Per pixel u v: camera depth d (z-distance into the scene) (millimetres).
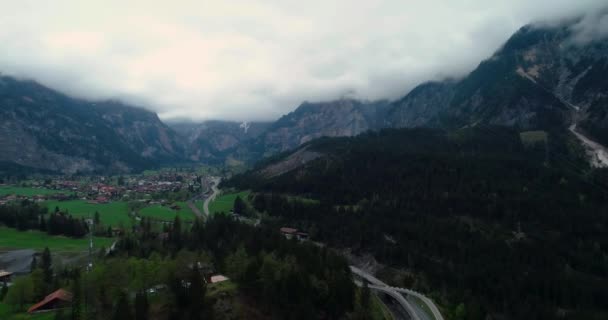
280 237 165375
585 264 189250
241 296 112000
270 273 115812
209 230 182000
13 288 109688
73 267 150875
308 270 126000
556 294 164000
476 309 148625
